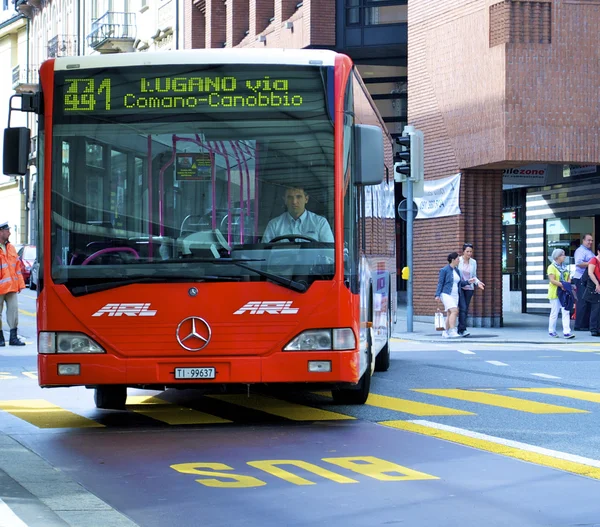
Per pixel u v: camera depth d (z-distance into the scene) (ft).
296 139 37.24
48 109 37.47
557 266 86.89
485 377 55.72
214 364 36.50
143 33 174.81
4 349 74.54
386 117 122.72
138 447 33.96
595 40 91.81
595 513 24.91
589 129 91.76
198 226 36.91
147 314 36.58
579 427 37.99
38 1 253.65
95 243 36.91
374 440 35.22
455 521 24.12
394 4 115.75
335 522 24.03
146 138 37.29
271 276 36.58
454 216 99.04
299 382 36.91
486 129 92.94
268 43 129.90
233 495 26.78
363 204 41.01
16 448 33.53
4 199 276.82
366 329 41.98
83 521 23.98
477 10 93.76
